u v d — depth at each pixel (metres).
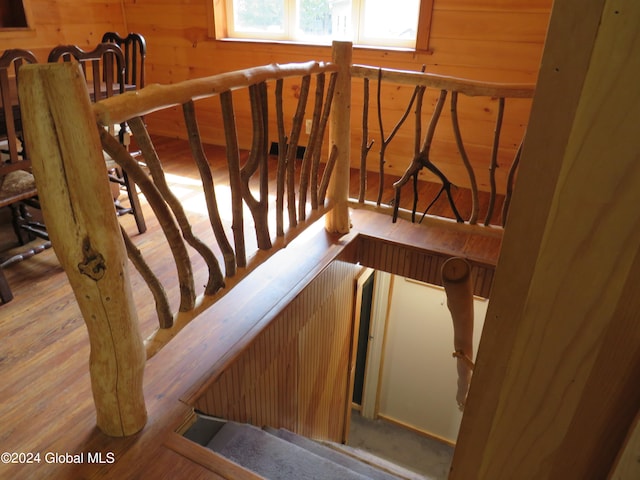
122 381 1.32
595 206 0.46
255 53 3.80
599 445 0.57
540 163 0.47
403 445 4.46
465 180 3.43
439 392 4.32
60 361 1.67
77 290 1.17
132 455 1.35
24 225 2.40
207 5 3.82
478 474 0.69
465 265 1.00
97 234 1.12
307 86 1.96
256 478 1.32
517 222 0.51
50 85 0.97
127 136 2.44
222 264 2.30
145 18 4.13
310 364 2.59
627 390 0.52
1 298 1.97
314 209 2.36
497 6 2.93
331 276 2.48
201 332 1.85
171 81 4.25
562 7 0.41
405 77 2.12
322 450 2.36
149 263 2.32
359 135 3.65
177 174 3.54
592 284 0.49
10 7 3.53
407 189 3.36
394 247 2.65
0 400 1.50
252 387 1.95
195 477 1.31
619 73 0.41
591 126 0.43
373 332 4.23
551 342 0.55
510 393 0.61
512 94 1.99
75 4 3.83
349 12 3.46
